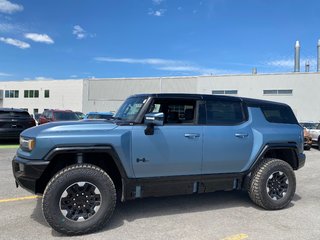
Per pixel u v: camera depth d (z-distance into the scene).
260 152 5.55
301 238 4.35
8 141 15.48
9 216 5.04
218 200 6.08
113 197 4.53
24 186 4.43
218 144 5.23
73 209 4.37
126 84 51.06
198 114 5.22
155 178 4.85
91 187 4.44
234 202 5.97
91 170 4.43
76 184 4.36
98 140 4.49
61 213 4.28
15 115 14.00
